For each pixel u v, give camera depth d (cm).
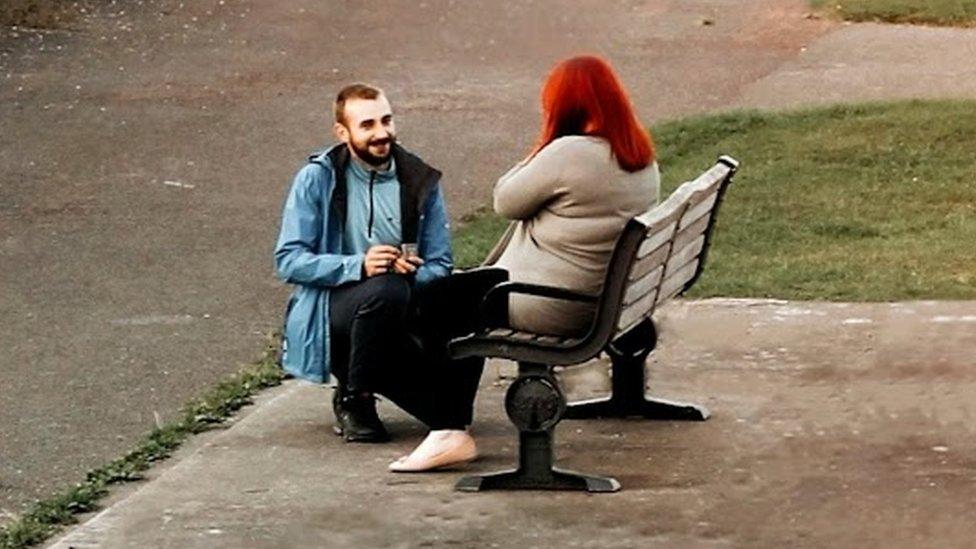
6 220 1334
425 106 1717
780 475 763
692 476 763
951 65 1872
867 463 776
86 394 939
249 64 1905
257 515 731
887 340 963
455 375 779
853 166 1413
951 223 1254
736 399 872
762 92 1761
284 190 1430
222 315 1092
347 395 826
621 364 845
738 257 1163
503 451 805
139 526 723
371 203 820
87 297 1134
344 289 802
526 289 753
